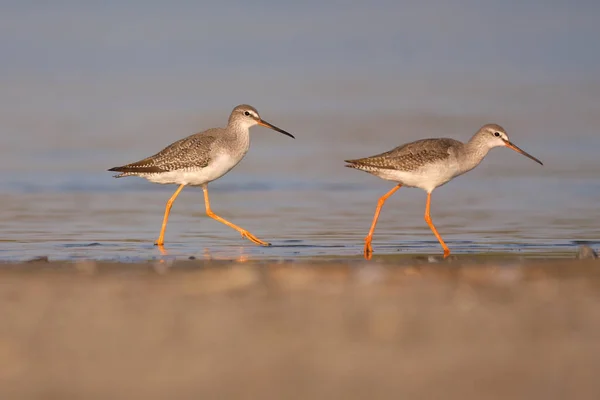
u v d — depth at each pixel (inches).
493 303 391.2
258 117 684.1
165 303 391.9
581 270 471.8
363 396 278.5
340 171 987.9
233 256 559.2
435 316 368.8
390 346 328.8
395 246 606.9
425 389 284.2
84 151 1098.7
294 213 767.7
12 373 301.0
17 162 1024.9
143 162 669.3
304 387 286.8
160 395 280.4
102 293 412.8
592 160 1040.8
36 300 397.4
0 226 690.8
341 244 617.6
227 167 673.6
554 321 360.8
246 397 278.7
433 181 625.9
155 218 741.9
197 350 324.2
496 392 281.0
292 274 465.4
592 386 285.7
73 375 299.0
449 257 549.3
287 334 344.2
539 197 839.1
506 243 615.5
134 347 327.9
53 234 657.6
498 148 1115.3
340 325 355.6
